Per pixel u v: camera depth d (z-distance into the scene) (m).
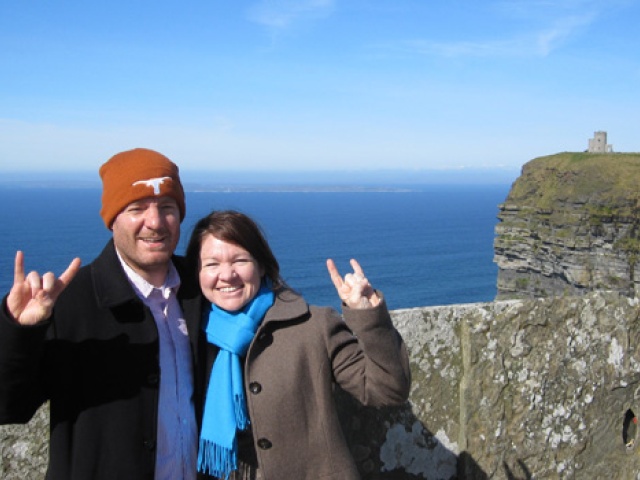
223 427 2.36
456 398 3.54
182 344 2.47
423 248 145.88
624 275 70.25
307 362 2.48
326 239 163.50
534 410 3.69
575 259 75.00
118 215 2.32
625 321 3.95
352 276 2.40
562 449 3.79
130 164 2.31
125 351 2.27
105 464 2.19
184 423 2.40
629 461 4.03
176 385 2.41
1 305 2.00
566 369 3.78
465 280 103.69
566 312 3.78
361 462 3.30
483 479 3.57
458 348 3.53
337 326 2.55
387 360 2.40
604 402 3.93
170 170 2.37
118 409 2.22
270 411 2.40
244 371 2.46
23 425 2.74
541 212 81.06
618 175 75.88
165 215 2.35
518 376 3.64
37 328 2.00
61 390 2.20
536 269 82.69
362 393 2.47
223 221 2.50
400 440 3.39
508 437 3.63
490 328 3.56
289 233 181.25
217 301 2.50
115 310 2.29
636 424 4.06
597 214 73.38
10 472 2.74
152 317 2.36
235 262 2.48
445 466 3.52
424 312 3.45
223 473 2.43
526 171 89.56
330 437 2.47
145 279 2.41
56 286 2.05
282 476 2.40
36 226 192.88
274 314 2.47
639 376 4.02
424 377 3.45
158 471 2.29
